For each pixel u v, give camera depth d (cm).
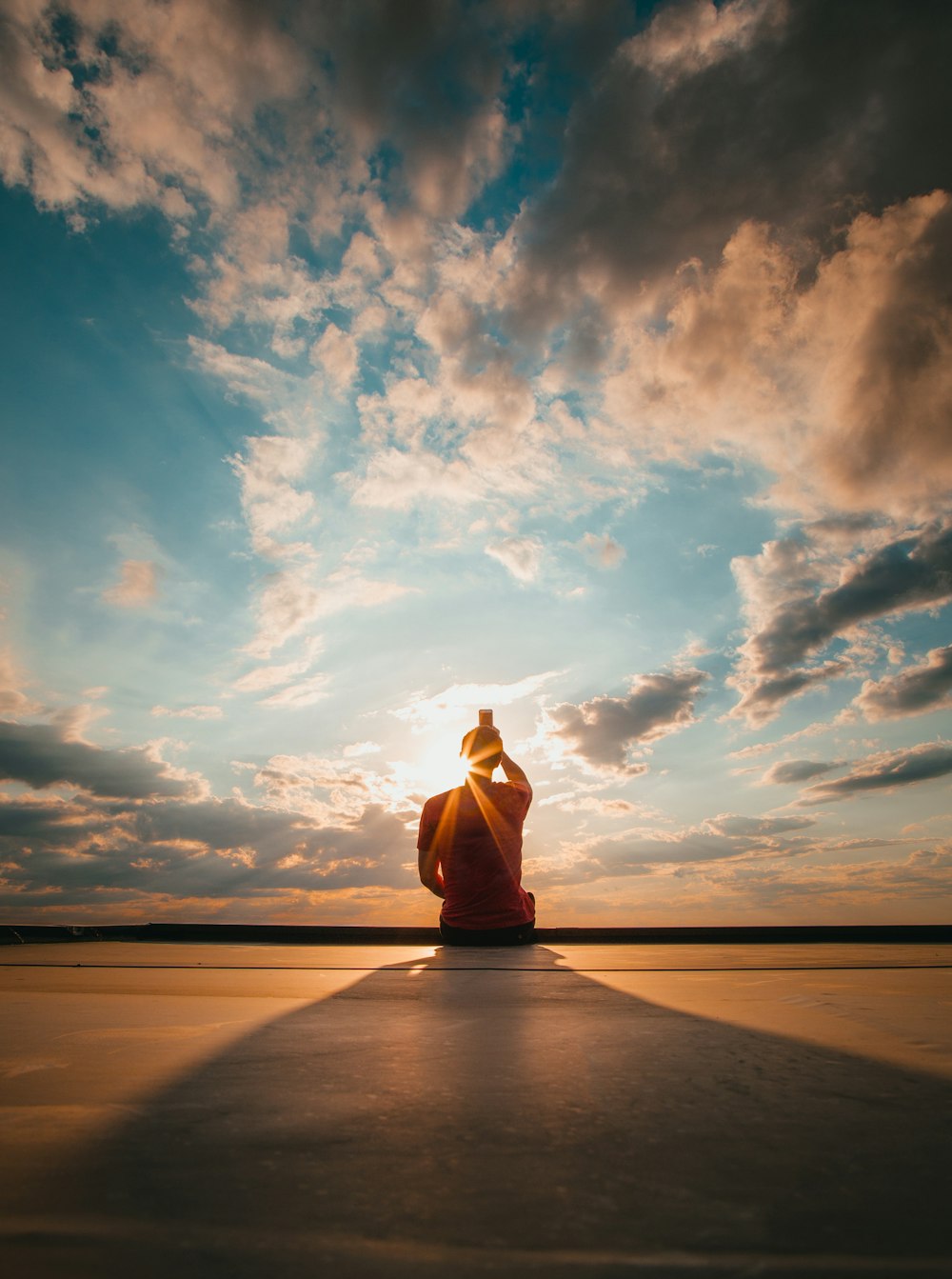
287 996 161
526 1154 59
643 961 273
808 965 254
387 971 227
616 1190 52
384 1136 64
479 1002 151
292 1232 45
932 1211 48
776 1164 57
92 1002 151
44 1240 44
